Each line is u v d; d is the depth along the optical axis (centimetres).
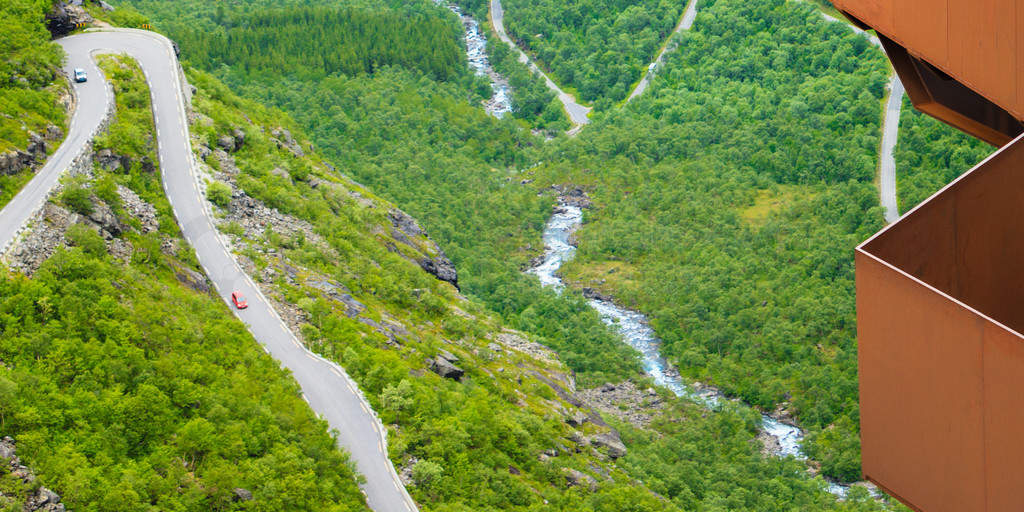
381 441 11662
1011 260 2588
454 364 15375
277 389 11862
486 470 12162
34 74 15138
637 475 15175
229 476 9625
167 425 10231
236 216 15612
